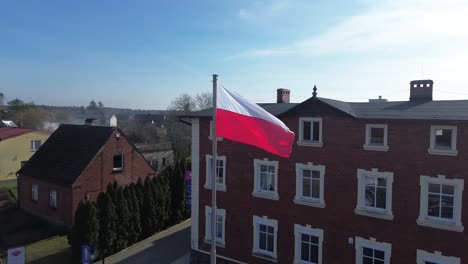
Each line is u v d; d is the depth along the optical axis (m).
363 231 17.11
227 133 11.62
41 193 30.39
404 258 16.12
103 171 29.50
